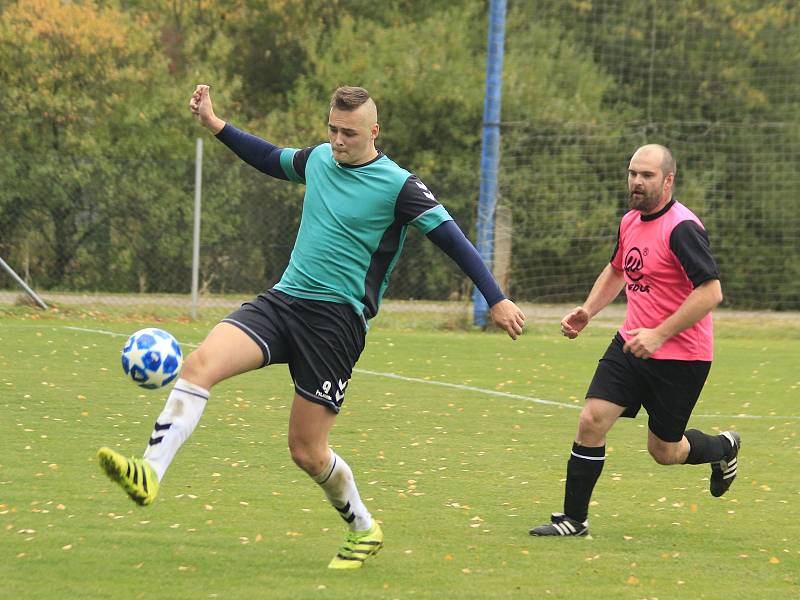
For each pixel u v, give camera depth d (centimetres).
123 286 6053
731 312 7225
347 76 8131
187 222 6062
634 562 1631
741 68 7956
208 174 6084
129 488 1345
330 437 2641
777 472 2389
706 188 7662
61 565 1509
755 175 7756
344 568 1542
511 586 1477
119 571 1491
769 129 7812
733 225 7631
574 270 6944
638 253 1812
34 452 2320
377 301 1545
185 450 2412
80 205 5997
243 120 7944
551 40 8106
